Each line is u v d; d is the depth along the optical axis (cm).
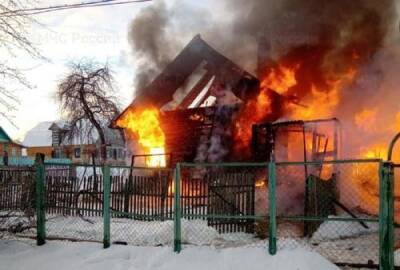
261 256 602
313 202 912
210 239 847
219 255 629
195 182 972
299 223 1024
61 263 669
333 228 903
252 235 884
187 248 666
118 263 645
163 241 840
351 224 927
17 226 875
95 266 643
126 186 1091
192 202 970
